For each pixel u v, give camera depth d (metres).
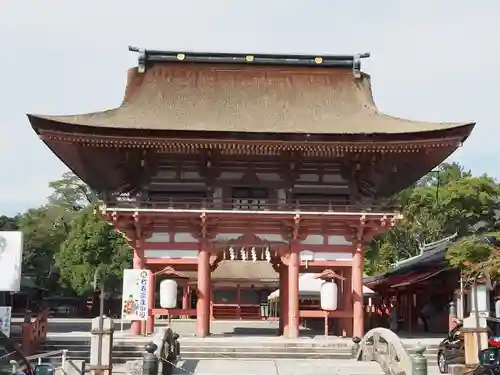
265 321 65.12
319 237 35.75
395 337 24.52
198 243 35.28
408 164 38.12
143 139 33.69
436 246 51.00
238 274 67.06
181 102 39.88
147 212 34.09
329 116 38.94
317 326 53.00
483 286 34.97
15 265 29.05
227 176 36.72
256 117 38.47
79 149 34.84
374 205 35.41
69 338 31.55
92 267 65.56
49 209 81.94
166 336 24.94
